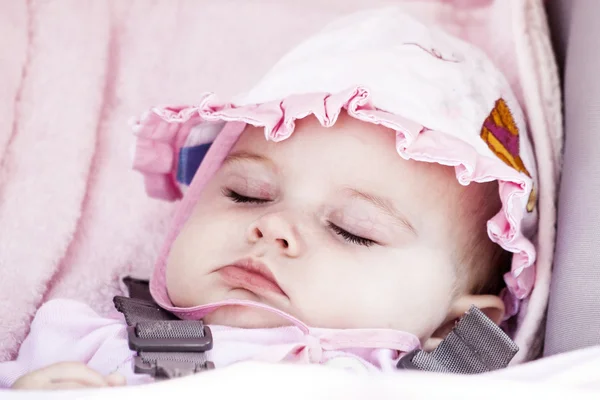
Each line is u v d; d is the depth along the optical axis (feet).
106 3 7.80
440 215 6.07
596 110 6.04
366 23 6.72
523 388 3.98
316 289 5.79
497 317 6.45
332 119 5.78
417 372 4.10
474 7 7.77
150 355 5.02
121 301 5.91
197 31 8.04
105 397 3.85
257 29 8.13
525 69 6.62
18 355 6.00
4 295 6.66
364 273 5.84
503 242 5.93
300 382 3.91
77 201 7.18
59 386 4.52
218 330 5.68
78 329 5.74
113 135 7.59
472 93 6.39
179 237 6.31
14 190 7.06
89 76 7.53
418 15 7.89
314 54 6.66
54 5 7.56
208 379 3.90
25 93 7.34
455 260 6.14
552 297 5.78
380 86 6.15
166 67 7.91
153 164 6.88
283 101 6.10
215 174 6.59
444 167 6.14
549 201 6.39
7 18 7.34
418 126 5.87
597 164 5.86
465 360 5.50
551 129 6.56
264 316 5.82
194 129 6.68
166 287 6.42
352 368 5.49
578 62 6.40
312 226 5.94
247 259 5.90
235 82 7.96
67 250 7.06
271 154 6.20
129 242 7.23
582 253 5.62
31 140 7.24
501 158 6.17
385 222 5.91
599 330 5.33
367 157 6.02
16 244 6.86
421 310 5.99
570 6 6.87
